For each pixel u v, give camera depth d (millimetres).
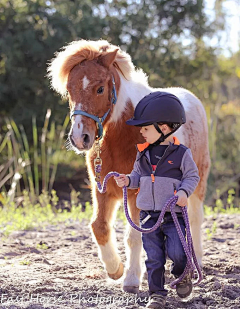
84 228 7195
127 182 3529
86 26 16328
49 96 16578
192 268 3291
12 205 9438
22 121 16594
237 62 20500
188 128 5109
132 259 4086
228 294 3908
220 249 5742
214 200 14156
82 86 3703
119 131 4035
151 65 17469
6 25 16188
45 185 12164
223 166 16047
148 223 3514
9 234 6664
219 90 20188
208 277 4496
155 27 18578
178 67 18875
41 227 7336
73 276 4469
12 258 5305
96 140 3891
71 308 3523
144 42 17938
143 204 3514
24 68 16422
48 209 8898
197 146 5254
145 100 3539
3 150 16859
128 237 4113
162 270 3482
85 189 17250
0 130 17375
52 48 15906
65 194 16578
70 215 8477
